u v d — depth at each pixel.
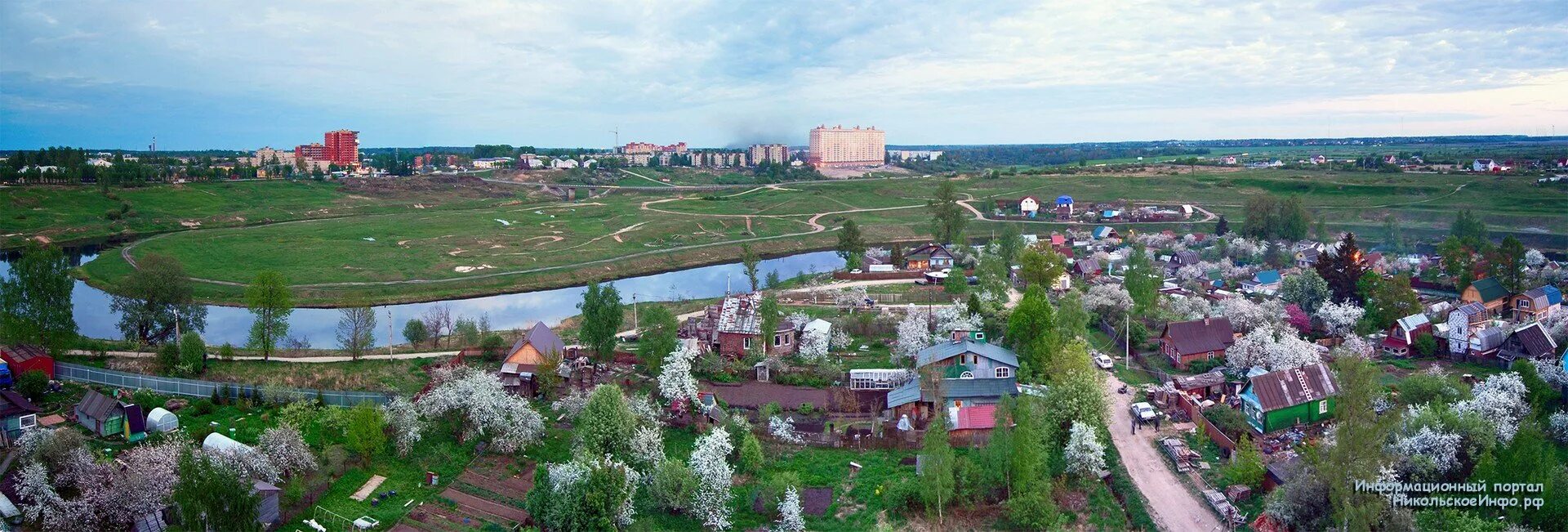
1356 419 66.38
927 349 112.00
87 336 142.88
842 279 188.00
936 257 198.00
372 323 127.50
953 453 77.81
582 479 74.19
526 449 90.56
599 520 71.44
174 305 130.88
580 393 102.69
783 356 121.50
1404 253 198.88
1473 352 112.75
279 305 121.62
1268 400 89.94
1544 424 86.31
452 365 115.62
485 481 83.81
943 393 96.50
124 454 80.75
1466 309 118.06
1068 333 115.25
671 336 112.38
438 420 93.19
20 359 102.12
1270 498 72.75
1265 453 84.81
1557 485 67.38
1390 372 109.62
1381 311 127.38
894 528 74.38
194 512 64.38
